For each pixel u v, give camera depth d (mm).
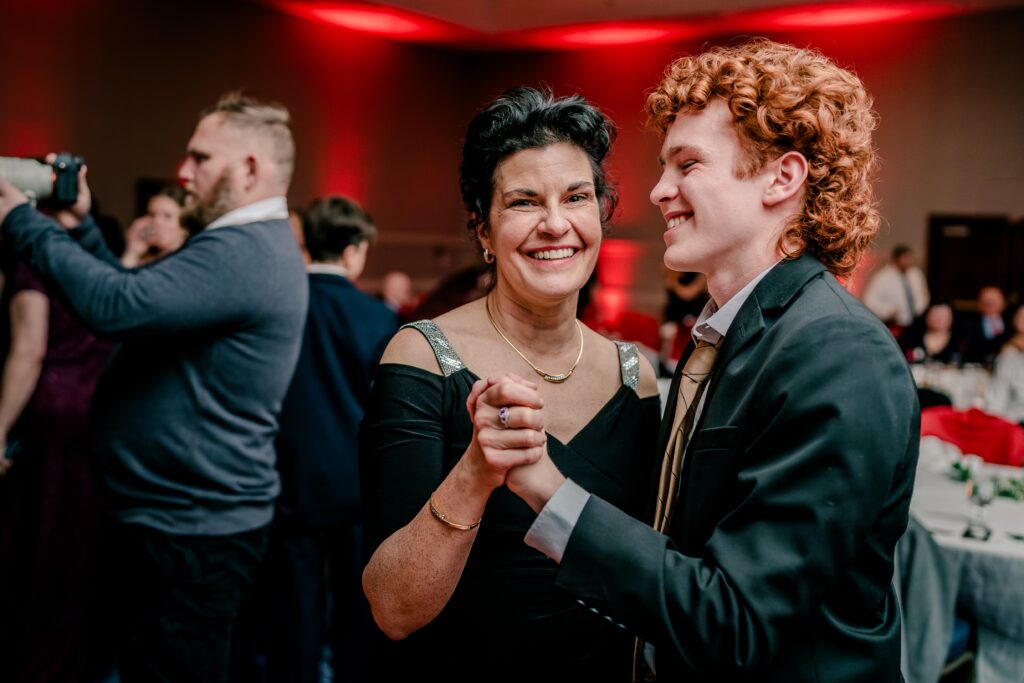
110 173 7125
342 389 2352
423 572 964
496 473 904
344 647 2455
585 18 9375
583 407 1194
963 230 8961
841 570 816
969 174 8922
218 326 1842
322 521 2344
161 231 3453
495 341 1172
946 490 2564
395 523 1064
